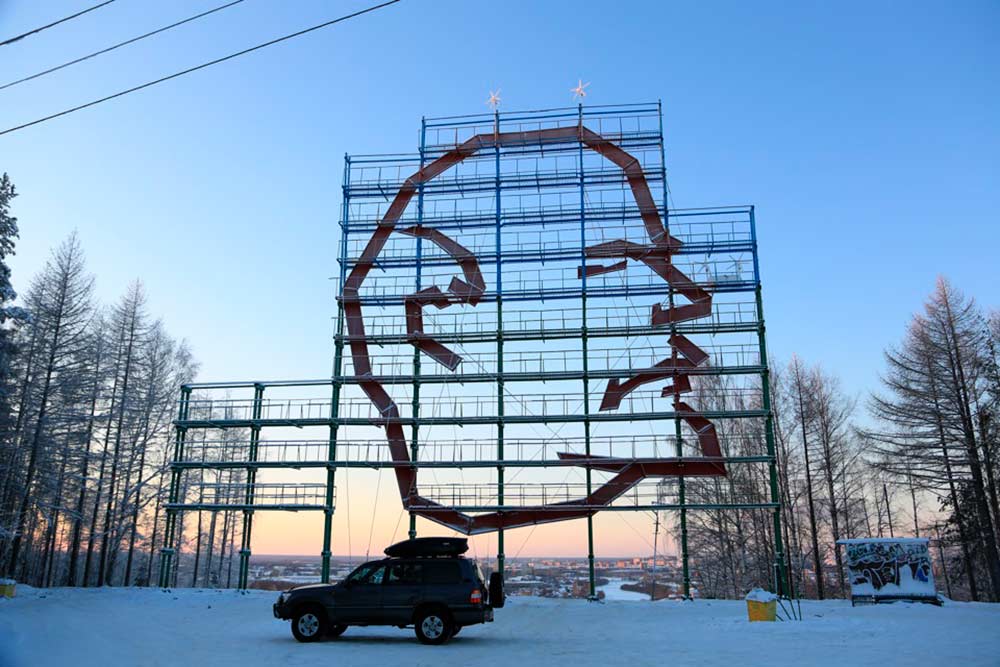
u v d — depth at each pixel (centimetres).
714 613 2444
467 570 1636
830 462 4538
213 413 4959
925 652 1361
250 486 3425
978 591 4569
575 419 3381
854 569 2714
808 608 2559
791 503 4469
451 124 3822
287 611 1636
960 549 4556
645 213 3556
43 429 4209
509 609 2689
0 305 3475
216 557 6494
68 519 4775
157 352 5216
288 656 1360
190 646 1508
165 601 2792
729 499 4522
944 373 4250
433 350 3572
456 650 1469
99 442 4806
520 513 3319
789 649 1460
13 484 4125
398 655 1387
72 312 4566
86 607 2447
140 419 4872
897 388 4381
